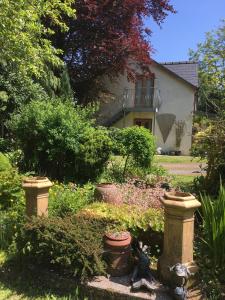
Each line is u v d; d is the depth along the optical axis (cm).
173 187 568
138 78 1892
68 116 686
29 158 702
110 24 1667
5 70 1061
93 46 1681
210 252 355
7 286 364
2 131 1075
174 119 2081
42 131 673
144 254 342
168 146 2092
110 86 2170
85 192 536
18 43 687
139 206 438
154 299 315
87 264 337
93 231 371
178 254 328
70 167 679
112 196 455
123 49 1681
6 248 426
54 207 465
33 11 700
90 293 337
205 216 365
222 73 1748
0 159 614
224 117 552
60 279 353
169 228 334
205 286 334
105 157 679
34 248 372
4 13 623
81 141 670
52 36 1677
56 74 1698
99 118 2139
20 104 1087
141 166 806
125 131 801
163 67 2062
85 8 1603
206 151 506
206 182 507
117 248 353
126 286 336
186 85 2053
